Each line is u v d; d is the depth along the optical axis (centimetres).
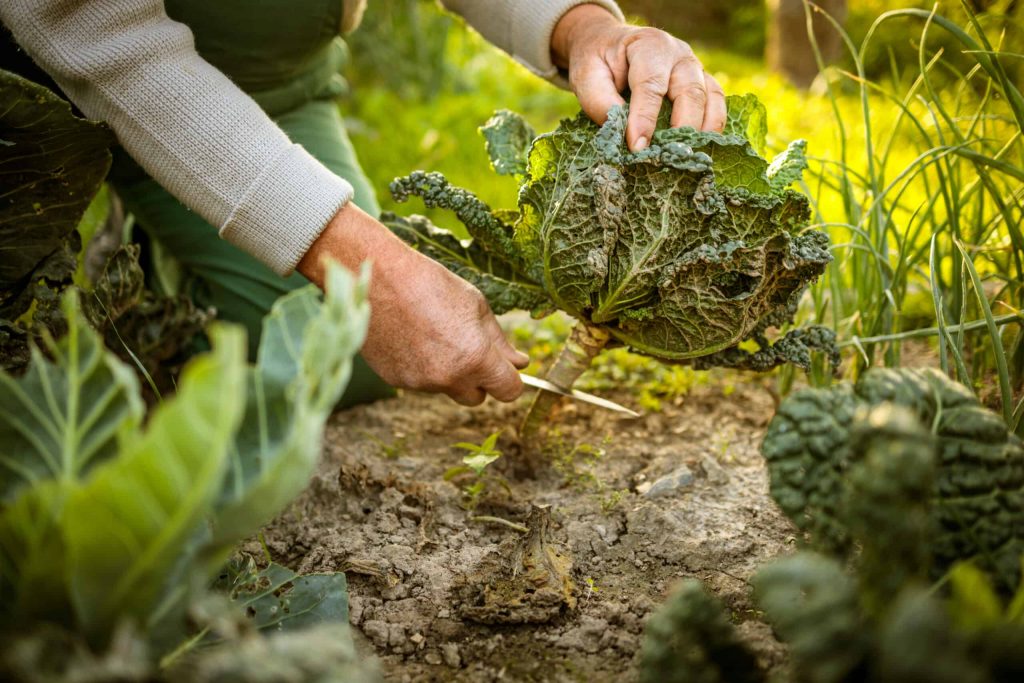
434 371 160
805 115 450
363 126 429
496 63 545
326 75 259
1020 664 82
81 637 85
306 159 157
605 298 159
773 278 157
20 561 85
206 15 207
